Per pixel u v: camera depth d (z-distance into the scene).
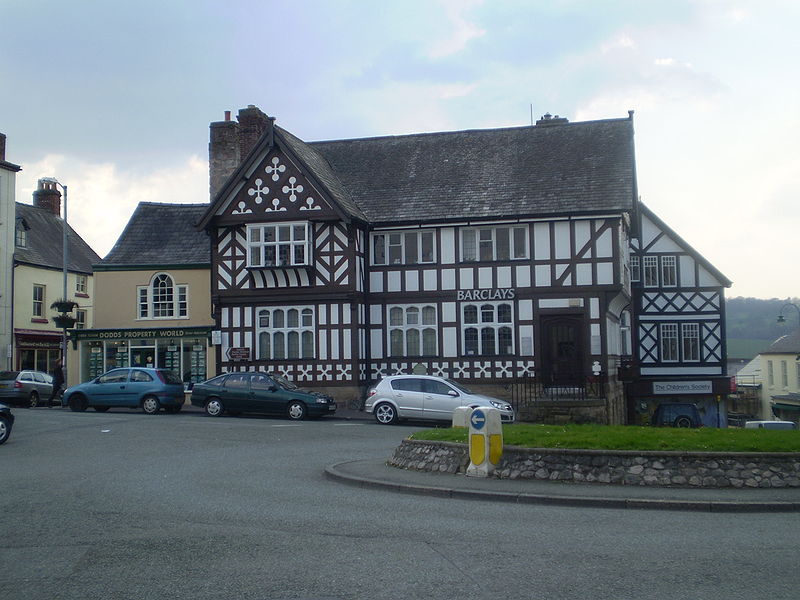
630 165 31.11
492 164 32.88
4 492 12.54
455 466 14.38
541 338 29.94
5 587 7.51
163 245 35.56
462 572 7.89
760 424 21.45
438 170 33.25
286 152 30.44
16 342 41.75
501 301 30.28
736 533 9.81
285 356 30.86
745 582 7.56
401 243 31.41
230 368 31.27
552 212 29.73
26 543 9.17
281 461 16.62
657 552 8.73
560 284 29.80
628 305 36.56
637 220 34.50
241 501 11.89
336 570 7.97
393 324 31.19
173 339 33.38
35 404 32.69
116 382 28.33
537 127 34.25
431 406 24.92
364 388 30.61
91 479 13.91
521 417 27.30
